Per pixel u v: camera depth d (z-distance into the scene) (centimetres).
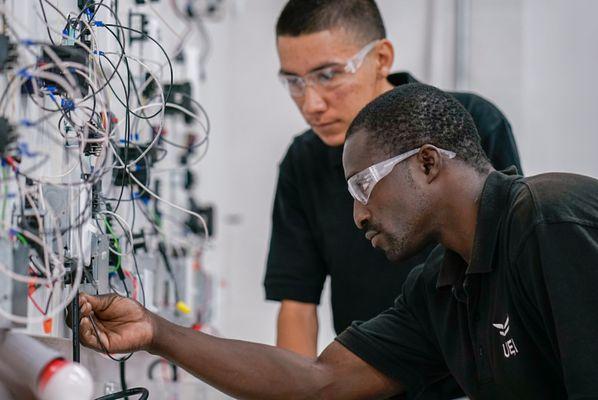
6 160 138
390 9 418
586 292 133
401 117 153
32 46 147
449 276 163
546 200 142
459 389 201
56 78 140
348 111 213
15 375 129
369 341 181
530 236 141
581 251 134
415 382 182
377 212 156
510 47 405
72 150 165
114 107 196
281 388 177
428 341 180
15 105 143
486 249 150
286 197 242
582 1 397
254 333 448
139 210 222
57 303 166
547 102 401
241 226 450
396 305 186
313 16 207
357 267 229
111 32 177
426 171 152
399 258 158
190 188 330
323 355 184
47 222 150
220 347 174
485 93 408
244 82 449
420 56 416
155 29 227
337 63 208
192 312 289
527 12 404
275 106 446
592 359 131
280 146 447
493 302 152
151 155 210
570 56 399
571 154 398
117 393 165
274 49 446
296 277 237
